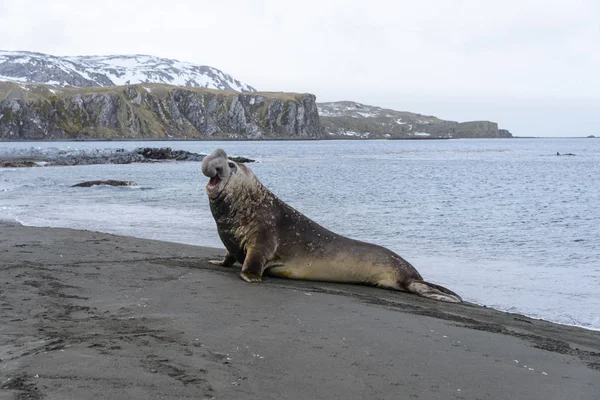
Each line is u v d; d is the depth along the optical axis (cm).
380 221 1892
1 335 487
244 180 925
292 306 676
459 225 1820
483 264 1229
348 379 435
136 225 1717
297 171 4969
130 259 953
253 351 482
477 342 585
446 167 5816
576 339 679
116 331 515
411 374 462
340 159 7756
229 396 382
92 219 1838
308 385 415
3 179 3719
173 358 446
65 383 381
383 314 671
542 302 927
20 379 385
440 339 580
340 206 2327
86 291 686
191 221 1817
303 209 2216
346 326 596
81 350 451
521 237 1598
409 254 1341
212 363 443
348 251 937
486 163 6775
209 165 878
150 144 17612
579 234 1653
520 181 3931
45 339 479
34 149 8538
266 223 923
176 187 3158
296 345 510
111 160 6056
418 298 877
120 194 2738
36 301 623
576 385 472
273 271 934
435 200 2616
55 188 3028
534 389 454
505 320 754
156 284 750
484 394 432
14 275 754
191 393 380
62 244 1077
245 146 15788
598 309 886
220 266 968
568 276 1112
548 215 2108
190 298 680
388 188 3234
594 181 3950
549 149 13762
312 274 937
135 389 379
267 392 395
